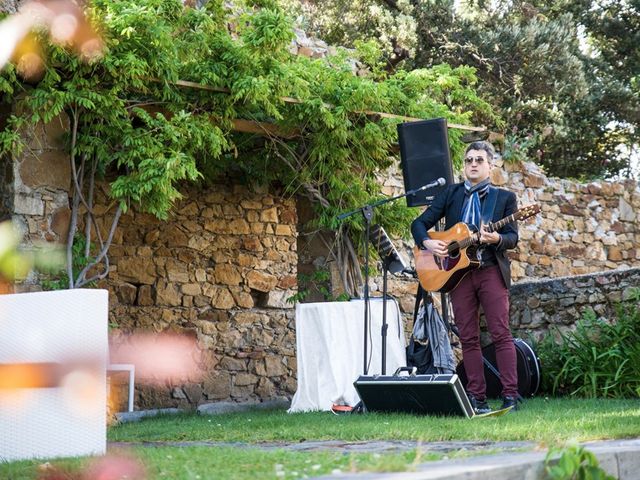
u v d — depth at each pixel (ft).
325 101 20.66
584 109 52.60
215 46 18.45
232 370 24.32
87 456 8.64
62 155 17.69
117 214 18.40
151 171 17.25
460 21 50.19
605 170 54.24
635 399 19.56
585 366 21.79
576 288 23.79
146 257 23.26
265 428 13.44
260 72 18.40
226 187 24.77
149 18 16.46
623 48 57.06
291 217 25.75
